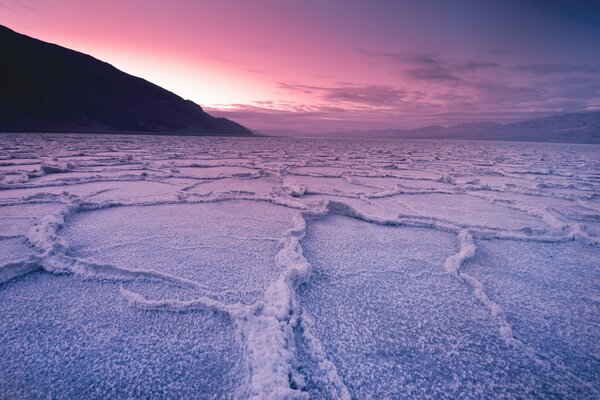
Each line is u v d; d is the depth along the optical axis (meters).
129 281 1.27
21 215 1.98
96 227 1.86
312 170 5.02
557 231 2.05
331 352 0.94
